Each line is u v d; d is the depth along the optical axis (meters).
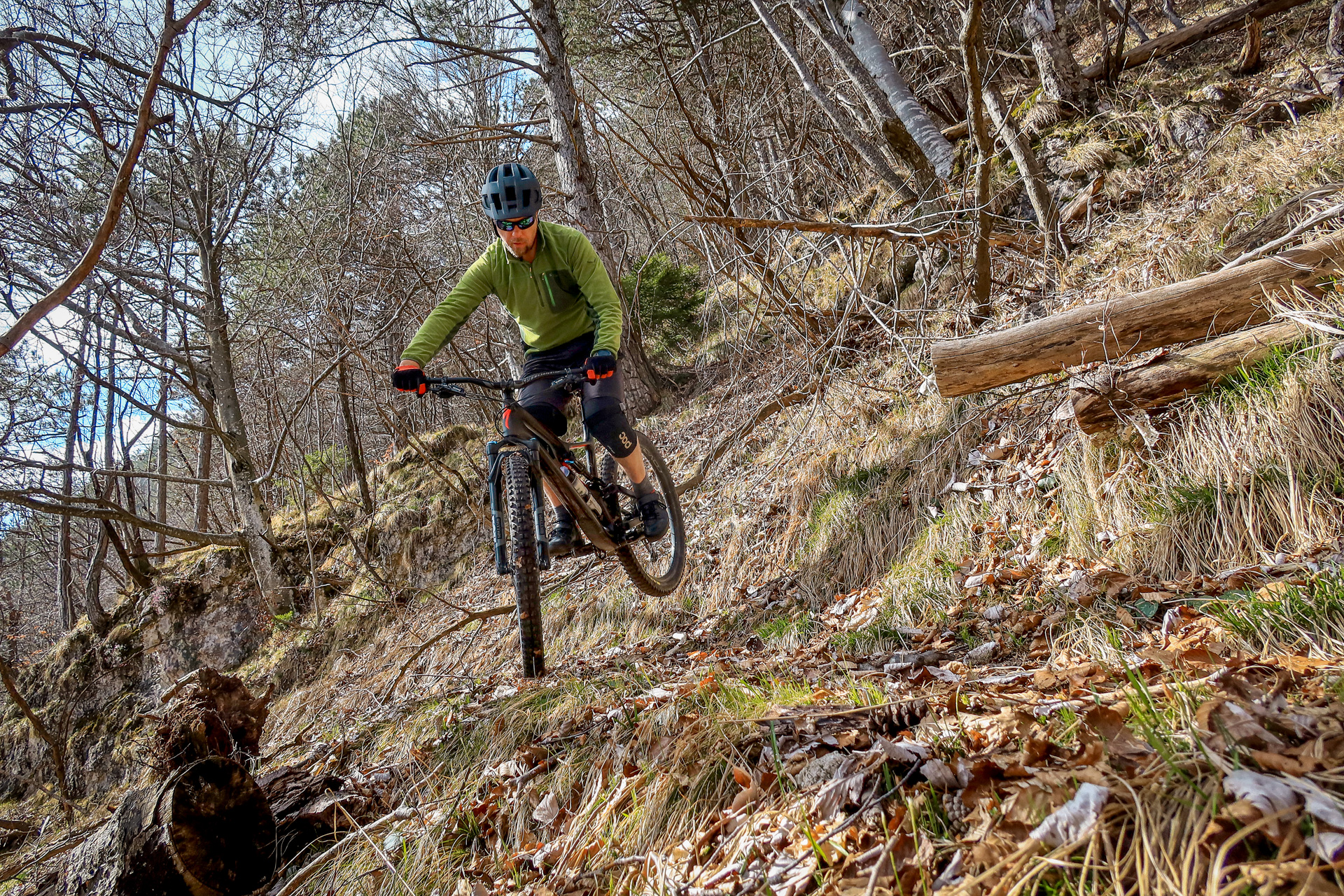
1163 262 4.99
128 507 13.70
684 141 8.02
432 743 3.98
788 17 9.90
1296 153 5.19
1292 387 3.15
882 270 8.01
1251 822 1.31
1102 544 3.61
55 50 6.96
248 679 10.09
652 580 4.35
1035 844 1.47
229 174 11.65
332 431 17.58
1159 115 6.88
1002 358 4.02
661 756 2.63
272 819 3.39
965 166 6.85
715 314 10.99
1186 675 2.15
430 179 12.74
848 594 4.85
